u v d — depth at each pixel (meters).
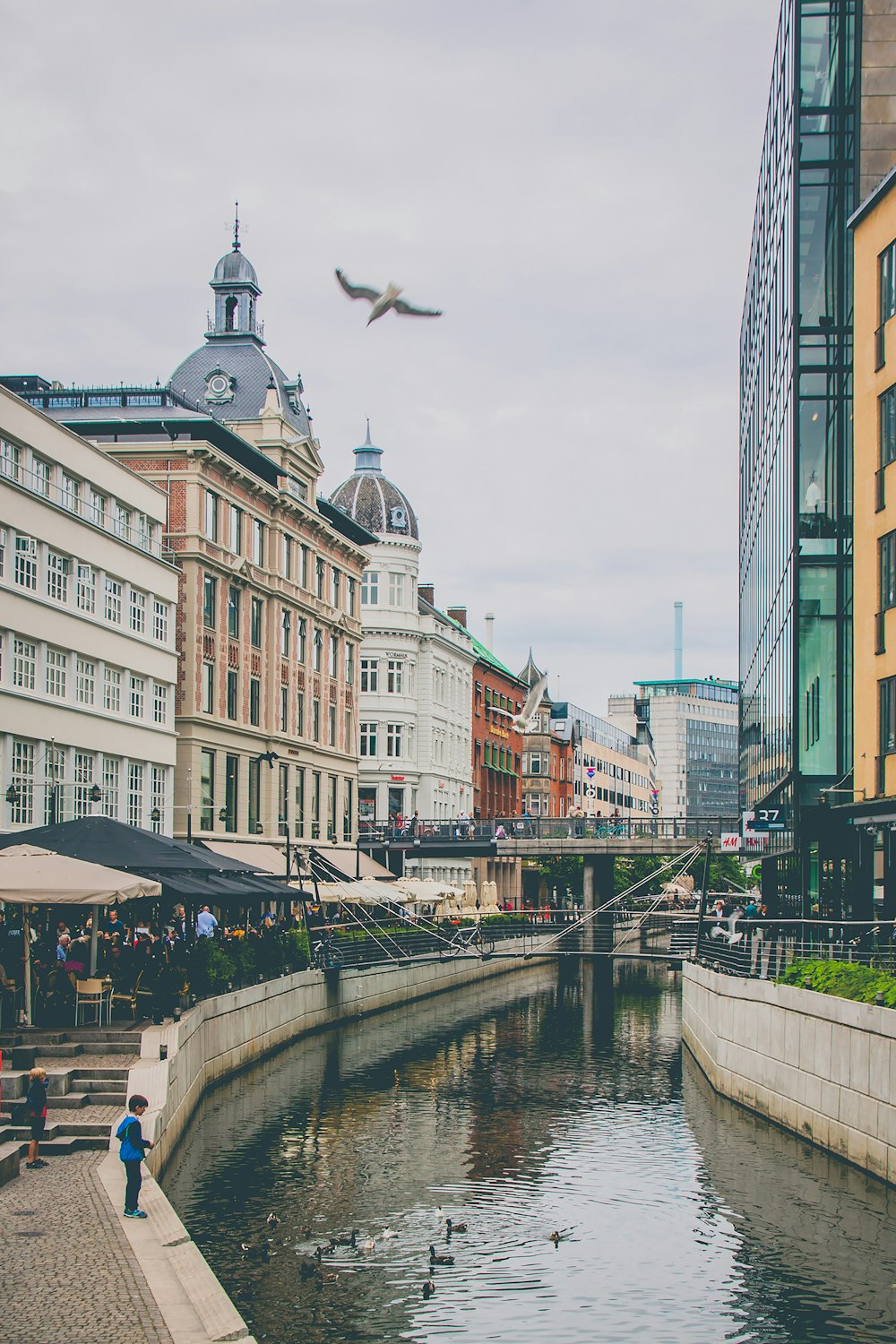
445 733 98.06
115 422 54.59
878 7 40.22
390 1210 23.75
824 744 40.34
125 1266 16.34
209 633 55.72
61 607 40.69
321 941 48.31
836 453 40.78
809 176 41.38
